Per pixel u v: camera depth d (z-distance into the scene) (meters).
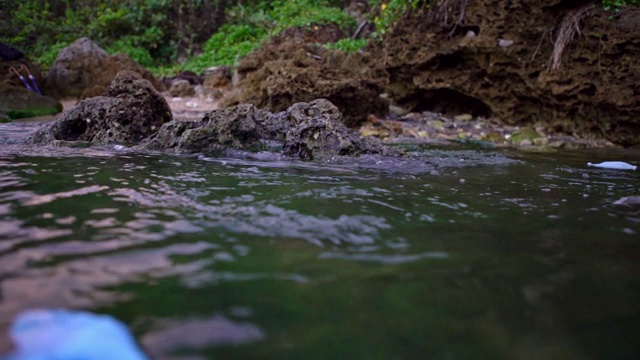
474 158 4.40
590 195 2.77
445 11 8.17
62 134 4.67
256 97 8.03
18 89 8.80
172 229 1.83
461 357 1.05
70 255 1.53
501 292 1.38
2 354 0.96
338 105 7.36
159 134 4.25
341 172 3.20
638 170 3.95
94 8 21.67
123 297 1.26
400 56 8.73
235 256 1.58
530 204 2.48
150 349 1.03
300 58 8.05
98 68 12.63
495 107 8.01
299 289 1.35
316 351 1.05
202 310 1.21
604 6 6.79
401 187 2.76
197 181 2.72
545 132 7.38
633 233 1.99
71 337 1.01
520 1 7.45
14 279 1.34
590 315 1.26
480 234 1.92
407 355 1.05
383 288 1.38
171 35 20.91
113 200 2.22
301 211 2.13
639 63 6.32
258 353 1.03
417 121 7.95
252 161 3.60
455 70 8.33
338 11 16.94
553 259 1.66
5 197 2.21
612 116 6.59
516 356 1.06
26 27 20.06
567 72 6.98
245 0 20.59
